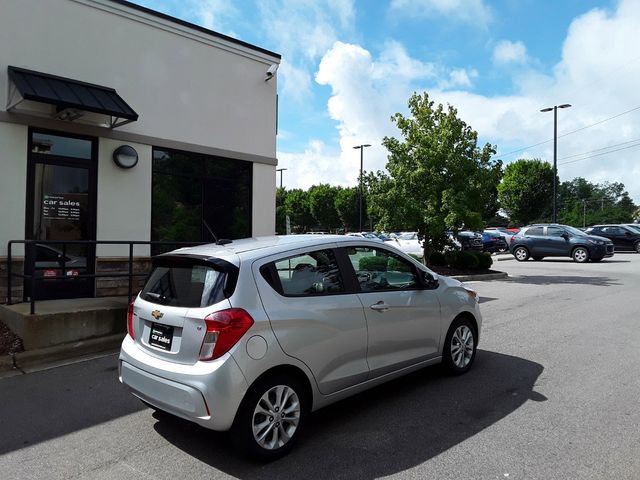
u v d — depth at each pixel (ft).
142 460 11.69
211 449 12.25
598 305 31.48
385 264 15.40
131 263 23.70
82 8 28.60
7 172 25.75
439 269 51.57
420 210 48.78
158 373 11.80
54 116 27.07
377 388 16.34
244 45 36.68
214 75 34.96
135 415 14.53
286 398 11.89
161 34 32.14
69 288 28.07
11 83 25.71
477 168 49.11
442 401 14.98
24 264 23.97
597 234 87.45
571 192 413.59
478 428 13.00
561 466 10.90
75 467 11.39
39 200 27.17
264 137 37.99
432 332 16.15
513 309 30.58
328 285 13.46
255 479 10.69
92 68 28.99
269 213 38.32
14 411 14.92
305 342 12.19
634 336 22.82
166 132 32.32
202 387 10.82
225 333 11.01
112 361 20.24
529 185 161.79
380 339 14.23
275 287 12.21
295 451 11.98
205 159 34.94
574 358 19.36
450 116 49.42
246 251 12.51
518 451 11.66
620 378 16.80
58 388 16.98
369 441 12.41
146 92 31.37
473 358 18.10
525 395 15.35
